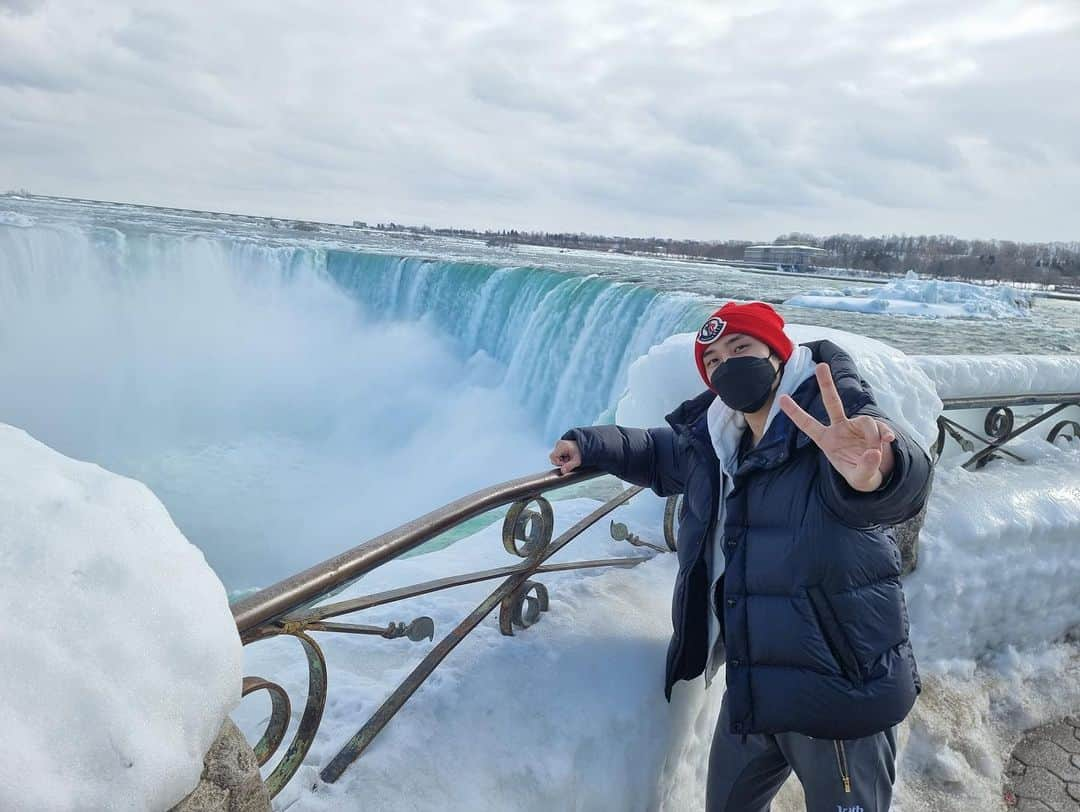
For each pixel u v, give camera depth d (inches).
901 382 101.8
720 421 65.3
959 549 113.2
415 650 75.8
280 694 52.3
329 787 56.9
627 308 486.6
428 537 60.9
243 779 37.8
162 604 34.3
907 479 51.5
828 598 57.3
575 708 68.2
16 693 29.0
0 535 32.8
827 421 57.6
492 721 64.6
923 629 109.1
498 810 58.9
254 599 48.8
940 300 1008.2
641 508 114.3
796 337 108.6
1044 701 111.2
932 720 100.7
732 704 60.5
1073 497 126.0
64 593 32.2
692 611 68.4
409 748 60.4
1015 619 116.1
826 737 57.7
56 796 28.4
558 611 79.8
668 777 73.8
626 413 107.2
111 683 31.4
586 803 64.9
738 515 62.1
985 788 95.3
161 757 31.9
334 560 54.4
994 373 129.9
